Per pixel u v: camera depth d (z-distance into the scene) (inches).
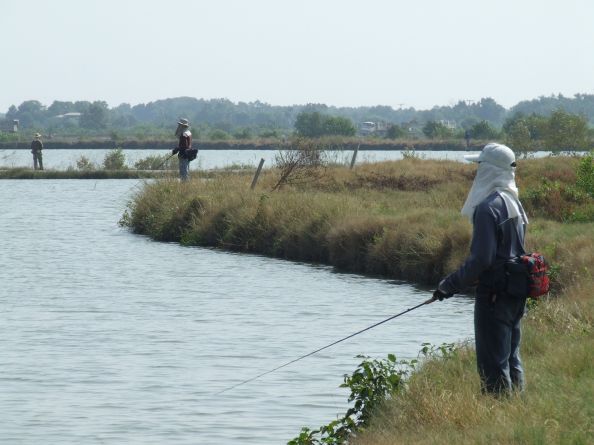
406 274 1951.3
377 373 919.0
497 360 770.2
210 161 7278.5
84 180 5285.4
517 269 756.0
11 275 2007.9
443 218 2081.7
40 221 3228.3
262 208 2518.5
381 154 7691.9
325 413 984.9
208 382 1114.7
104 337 1369.3
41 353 1268.5
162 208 2874.0
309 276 1993.1
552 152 4820.4
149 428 942.4
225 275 2009.1
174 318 1514.5
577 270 1552.7
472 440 697.0
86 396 1061.1
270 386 1090.7
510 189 770.8
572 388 813.2
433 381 860.0
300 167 3144.7
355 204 2480.3
